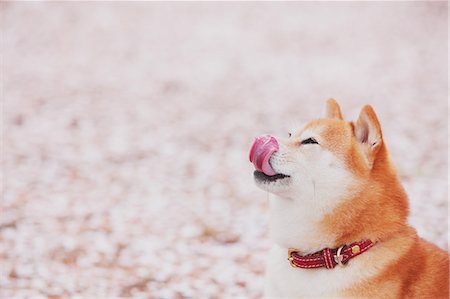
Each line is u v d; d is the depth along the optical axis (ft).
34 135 13.44
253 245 9.16
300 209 7.01
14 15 25.00
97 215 9.75
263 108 16.12
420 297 7.00
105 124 14.55
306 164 7.00
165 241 9.24
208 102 16.76
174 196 10.53
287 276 7.09
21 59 20.04
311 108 15.94
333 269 6.98
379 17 26.48
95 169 11.68
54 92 16.85
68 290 8.32
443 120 14.26
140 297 8.27
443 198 9.84
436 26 24.26
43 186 10.69
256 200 10.37
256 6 29.60
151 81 18.62
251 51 22.52
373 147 7.00
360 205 6.95
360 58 21.01
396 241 7.00
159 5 29.12
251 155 7.07
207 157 12.60
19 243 9.02
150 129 14.35
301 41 23.77
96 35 23.65
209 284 8.48
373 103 15.98
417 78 18.10
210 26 26.09
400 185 7.09
